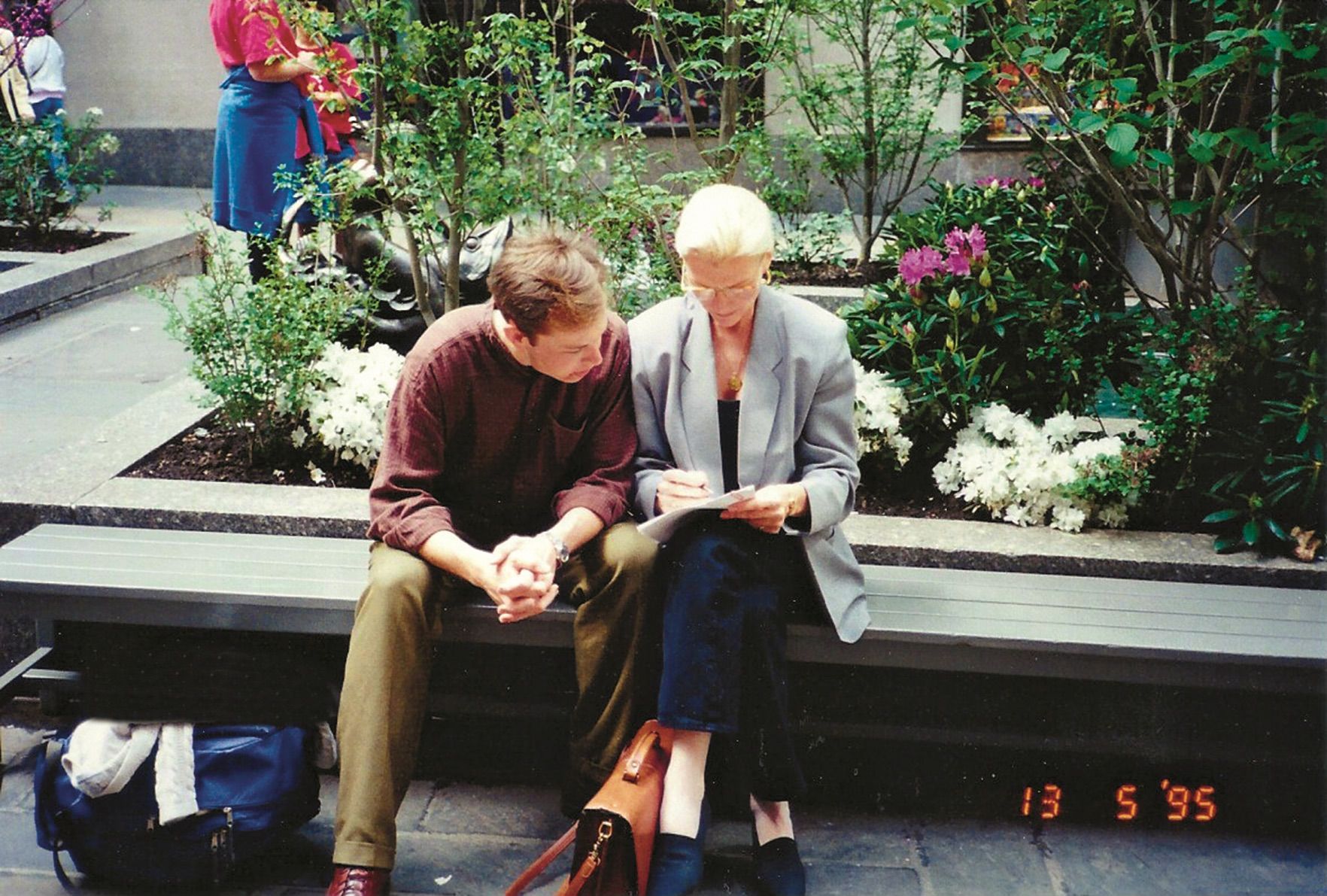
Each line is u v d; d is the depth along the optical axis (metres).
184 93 9.63
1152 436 3.56
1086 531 3.37
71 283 6.67
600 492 2.82
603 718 2.82
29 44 8.24
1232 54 3.41
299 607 2.95
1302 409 3.31
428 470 2.83
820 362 2.88
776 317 2.89
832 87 5.93
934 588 3.10
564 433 2.86
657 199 4.05
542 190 4.10
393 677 2.64
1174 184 4.16
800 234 6.20
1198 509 3.47
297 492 3.48
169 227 8.01
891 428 3.57
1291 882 2.89
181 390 4.34
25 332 6.22
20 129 7.65
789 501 2.77
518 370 2.77
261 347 3.66
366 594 2.68
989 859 2.96
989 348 3.88
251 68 5.38
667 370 2.89
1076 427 3.60
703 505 2.65
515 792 3.17
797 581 2.93
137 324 6.38
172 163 9.77
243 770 2.76
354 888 2.56
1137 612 2.99
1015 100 5.28
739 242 2.66
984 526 3.37
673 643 2.68
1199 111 4.30
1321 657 2.79
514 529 3.00
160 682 3.18
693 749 2.72
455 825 3.03
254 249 5.19
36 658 3.26
